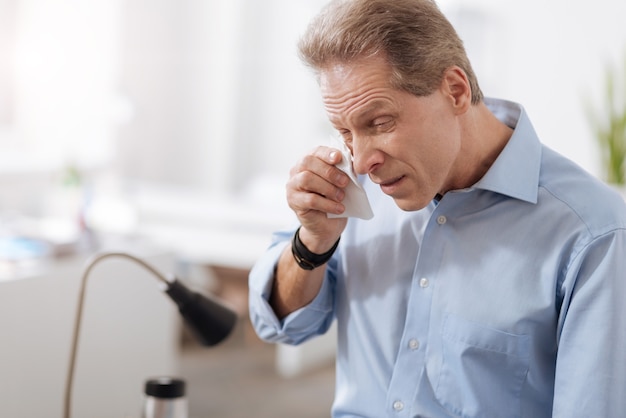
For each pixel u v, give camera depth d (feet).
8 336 7.63
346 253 5.34
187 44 20.08
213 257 15.39
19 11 15.66
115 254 6.14
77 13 16.15
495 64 16.56
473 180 4.88
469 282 4.81
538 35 16.25
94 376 8.66
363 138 4.30
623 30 15.69
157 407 6.09
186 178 20.34
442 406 4.92
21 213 12.50
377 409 5.19
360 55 4.17
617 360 4.34
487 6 16.52
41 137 16.05
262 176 20.18
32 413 7.96
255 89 20.11
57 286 8.11
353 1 4.27
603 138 14.30
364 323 5.24
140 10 19.24
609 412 4.32
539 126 16.34
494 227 4.80
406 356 5.01
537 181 4.75
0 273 7.79
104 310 8.72
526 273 4.67
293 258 5.30
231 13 19.83
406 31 4.16
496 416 4.79
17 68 15.69
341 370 5.44
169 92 20.13
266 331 5.60
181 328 16.43
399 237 5.16
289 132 19.97
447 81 4.33
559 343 4.53
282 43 19.81
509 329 4.67
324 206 4.83
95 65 16.42
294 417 13.08
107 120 16.70
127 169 19.15
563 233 4.61
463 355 4.80
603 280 4.41
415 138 4.25
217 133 20.10
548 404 4.80
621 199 4.68
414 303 4.98
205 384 14.30
